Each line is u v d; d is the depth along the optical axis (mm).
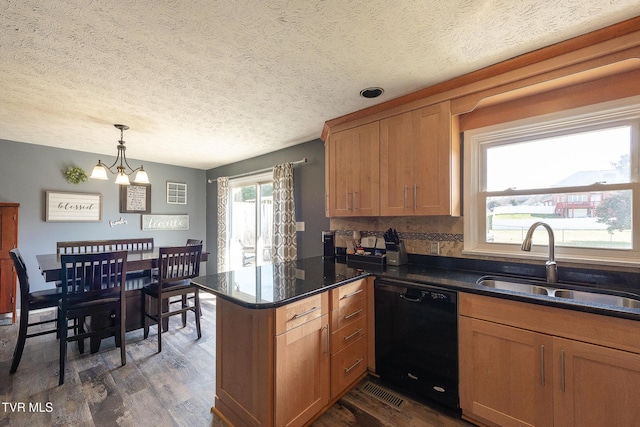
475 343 1653
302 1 1236
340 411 1820
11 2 1216
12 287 3234
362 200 2498
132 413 1812
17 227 3314
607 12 1324
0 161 3416
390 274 2084
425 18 1357
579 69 1596
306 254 3498
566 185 1909
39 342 2805
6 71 1818
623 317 1225
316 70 1841
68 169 3838
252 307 1407
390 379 2025
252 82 1996
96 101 2289
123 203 4324
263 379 1491
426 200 2133
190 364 2408
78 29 1414
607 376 1277
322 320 1760
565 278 1857
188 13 1308
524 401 1489
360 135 2518
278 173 3662
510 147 2121
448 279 1903
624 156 1719
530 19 1370
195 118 2682
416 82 2018
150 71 1836
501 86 1856
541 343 1436
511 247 2127
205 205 5340
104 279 2385
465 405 1692
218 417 1784
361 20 1367
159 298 2660
